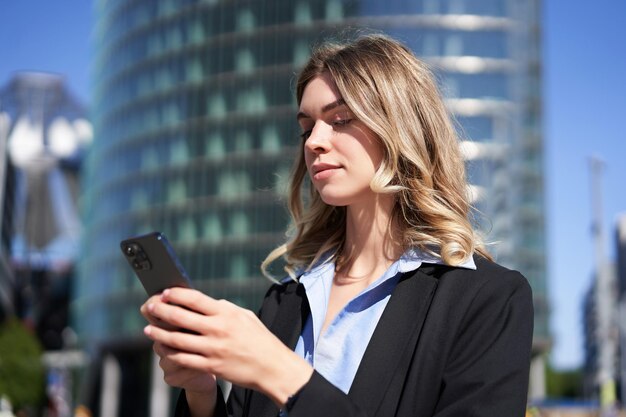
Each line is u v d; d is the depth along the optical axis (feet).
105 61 179.22
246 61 155.22
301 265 6.52
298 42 152.15
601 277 107.24
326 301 5.65
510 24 142.82
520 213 141.38
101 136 174.91
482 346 4.71
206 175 153.48
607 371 102.63
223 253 148.87
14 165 253.65
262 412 5.48
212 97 156.46
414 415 4.66
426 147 5.64
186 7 163.22
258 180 149.59
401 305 5.06
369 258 5.69
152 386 165.89
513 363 4.59
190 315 3.96
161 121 160.25
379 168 5.39
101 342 162.09
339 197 5.49
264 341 4.04
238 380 3.97
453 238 5.18
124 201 161.89
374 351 4.90
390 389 4.76
